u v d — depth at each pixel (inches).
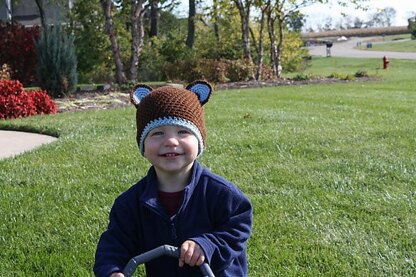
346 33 2365.9
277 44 701.9
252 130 215.8
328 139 194.9
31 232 114.3
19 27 518.9
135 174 151.1
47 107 303.0
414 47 1523.1
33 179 149.7
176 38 710.5
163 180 71.8
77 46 591.5
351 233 110.8
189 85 74.7
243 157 169.3
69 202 130.0
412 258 101.0
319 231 112.0
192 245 66.2
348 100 335.6
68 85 404.5
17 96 290.7
